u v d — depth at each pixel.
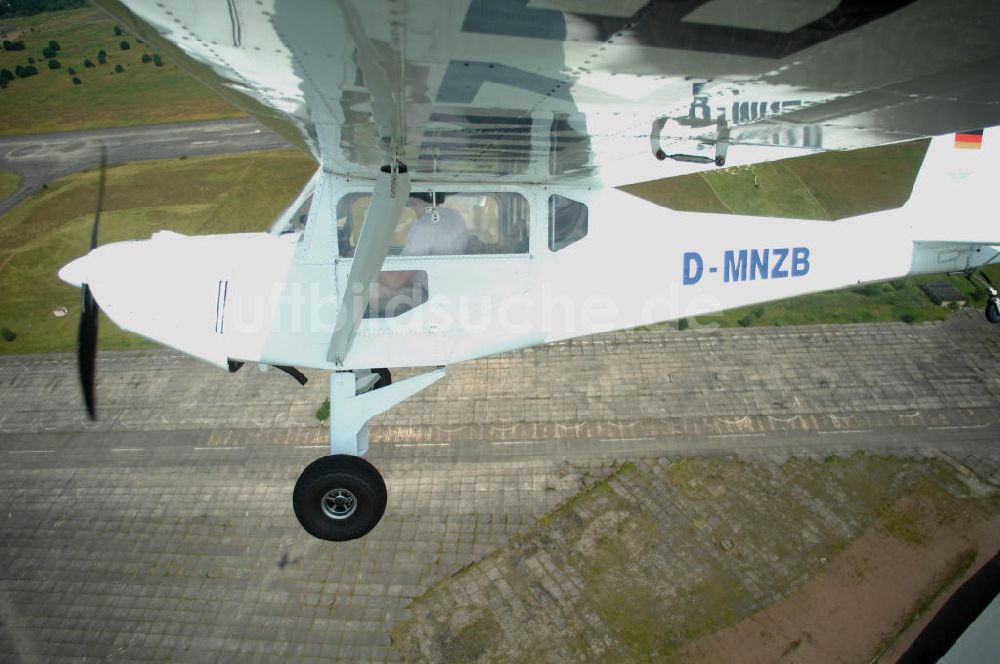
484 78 3.61
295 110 4.53
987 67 3.29
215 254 6.68
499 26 2.93
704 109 4.19
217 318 6.60
